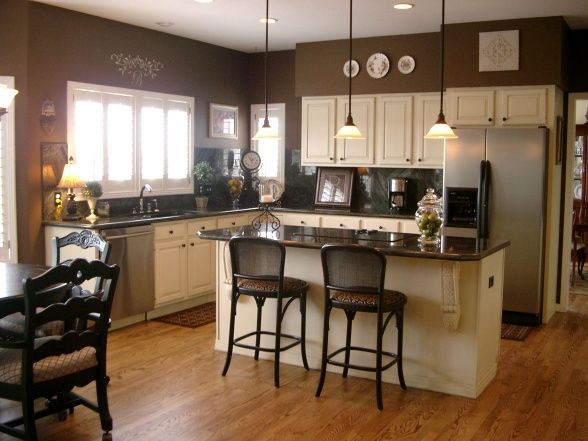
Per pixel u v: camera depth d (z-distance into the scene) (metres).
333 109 6.99
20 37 5.26
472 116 5.95
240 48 7.51
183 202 6.97
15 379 3.04
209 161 7.34
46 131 5.43
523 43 5.72
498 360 4.53
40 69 5.35
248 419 3.67
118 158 6.10
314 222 6.98
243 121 7.85
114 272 3.26
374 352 4.08
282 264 4.08
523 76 5.75
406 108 6.61
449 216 6.01
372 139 6.82
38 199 5.42
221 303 4.92
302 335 4.43
